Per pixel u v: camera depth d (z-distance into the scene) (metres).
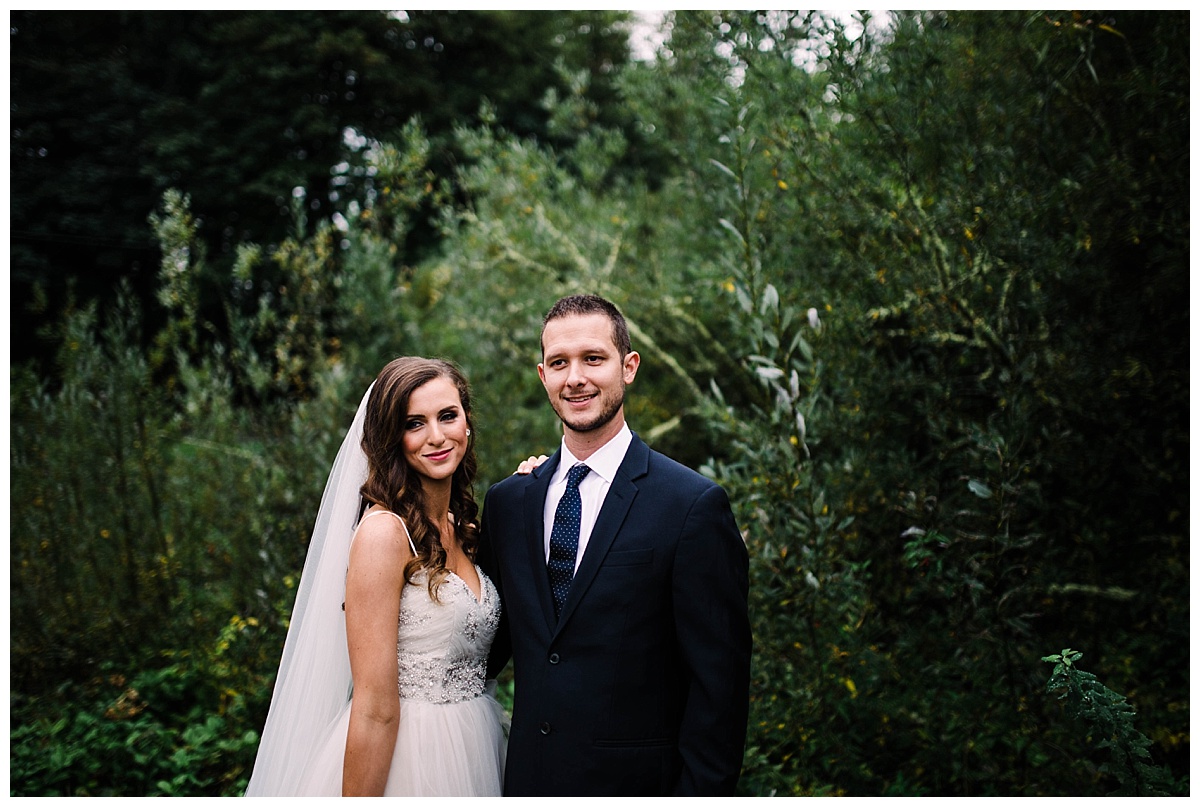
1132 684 3.21
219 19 13.44
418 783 1.96
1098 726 2.05
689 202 4.95
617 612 1.91
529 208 5.12
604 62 12.35
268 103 12.66
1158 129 3.38
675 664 1.96
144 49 13.76
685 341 5.28
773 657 3.03
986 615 2.80
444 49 13.52
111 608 4.49
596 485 2.04
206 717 3.96
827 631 2.97
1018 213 3.28
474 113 12.84
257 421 5.04
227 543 4.70
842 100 3.43
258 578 4.29
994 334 3.32
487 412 4.79
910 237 3.48
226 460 4.86
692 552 1.91
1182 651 3.29
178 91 13.66
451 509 2.31
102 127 13.09
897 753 3.06
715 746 1.83
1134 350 3.53
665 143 4.88
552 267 5.41
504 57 13.47
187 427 5.32
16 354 11.41
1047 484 3.63
